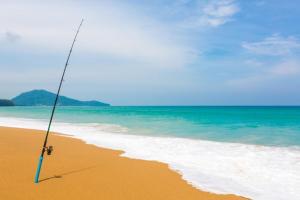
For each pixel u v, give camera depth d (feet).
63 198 24.62
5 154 40.91
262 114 192.65
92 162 39.86
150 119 141.69
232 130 89.66
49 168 34.68
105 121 126.41
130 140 65.41
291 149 54.70
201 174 36.52
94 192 26.73
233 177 35.73
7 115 179.83
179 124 110.52
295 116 161.89
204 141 64.80
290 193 30.17
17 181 28.50
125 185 29.53
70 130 85.76
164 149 54.29
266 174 37.29
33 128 88.02
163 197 26.58
